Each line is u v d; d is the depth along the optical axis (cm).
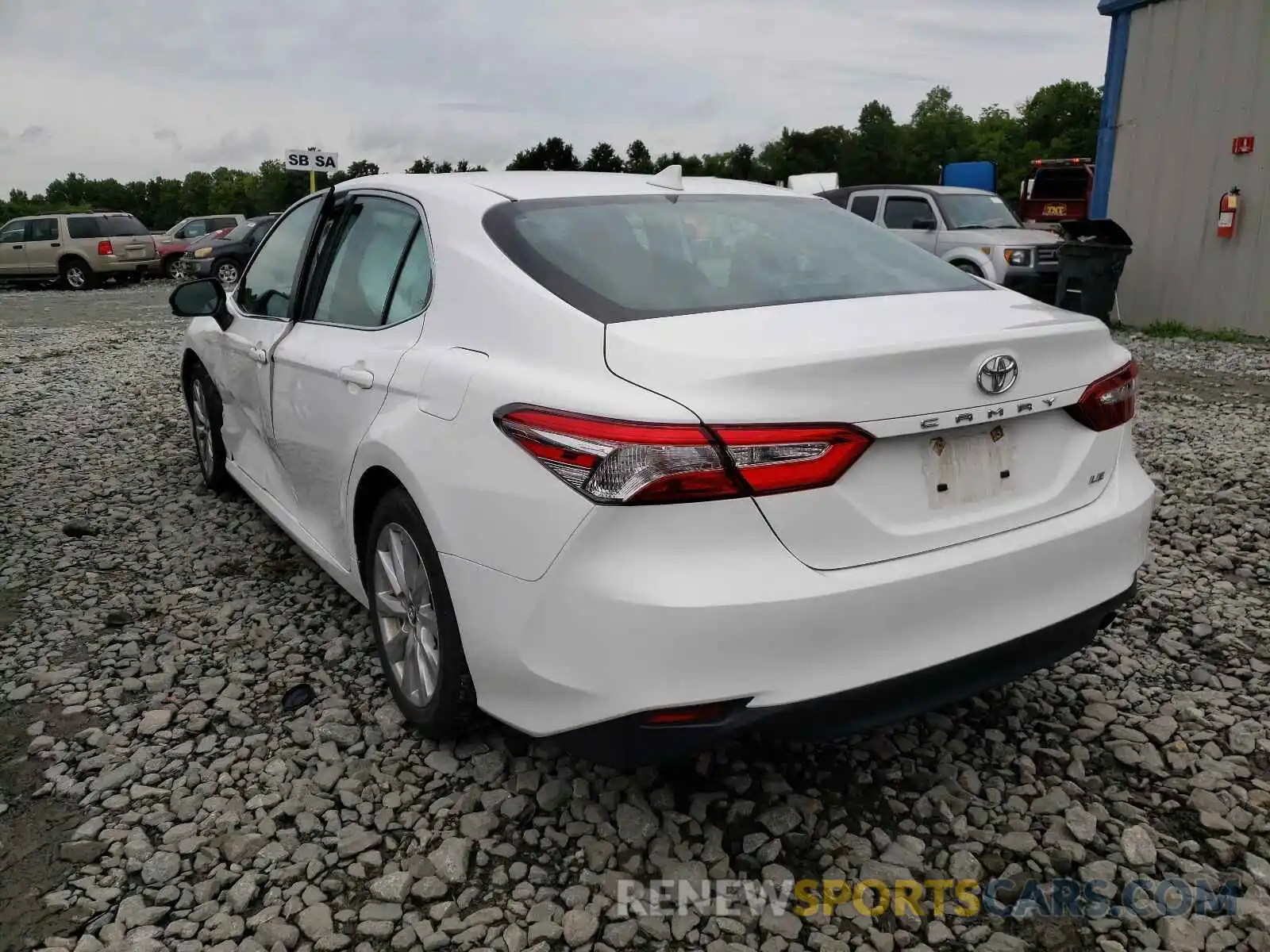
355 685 341
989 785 278
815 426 216
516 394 239
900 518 231
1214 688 330
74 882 247
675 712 217
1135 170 1202
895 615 226
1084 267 1123
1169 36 1139
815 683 220
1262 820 261
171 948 225
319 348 348
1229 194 1090
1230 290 1114
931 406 229
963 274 312
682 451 209
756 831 260
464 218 296
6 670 358
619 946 223
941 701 240
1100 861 246
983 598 239
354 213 367
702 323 238
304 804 275
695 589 211
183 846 258
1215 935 222
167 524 511
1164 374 912
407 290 312
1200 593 404
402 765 292
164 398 853
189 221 2794
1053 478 258
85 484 589
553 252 273
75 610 408
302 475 375
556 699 232
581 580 220
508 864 250
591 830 261
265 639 377
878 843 255
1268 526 475
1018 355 240
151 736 313
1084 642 270
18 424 756
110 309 1786
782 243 304
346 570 344
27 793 285
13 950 225
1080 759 289
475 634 250
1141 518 273
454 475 252
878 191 1350
